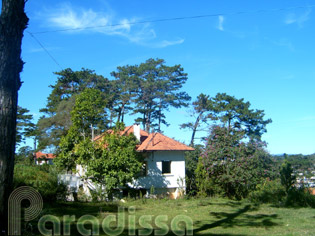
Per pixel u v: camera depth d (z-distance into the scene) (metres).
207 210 18.92
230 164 26.09
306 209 19.78
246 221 14.96
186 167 33.75
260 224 14.14
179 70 53.19
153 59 53.78
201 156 27.92
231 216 16.61
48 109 54.09
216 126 28.48
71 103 47.16
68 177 25.61
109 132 26.84
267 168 30.09
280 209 19.78
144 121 53.88
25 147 57.03
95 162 23.41
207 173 27.05
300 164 31.44
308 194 22.20
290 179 23.84
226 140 27.34
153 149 30.89
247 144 27.78
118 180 23.73
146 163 31.36
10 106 8.35
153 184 30.81
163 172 32.00
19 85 8.73
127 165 24.08
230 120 47.72
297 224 14.19
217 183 26.95
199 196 26.30
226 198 26.44
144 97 52.03
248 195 25.89
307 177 26.02
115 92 52.16
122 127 25.73
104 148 24.72
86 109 25.88
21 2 8.93
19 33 8.85
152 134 34.00
